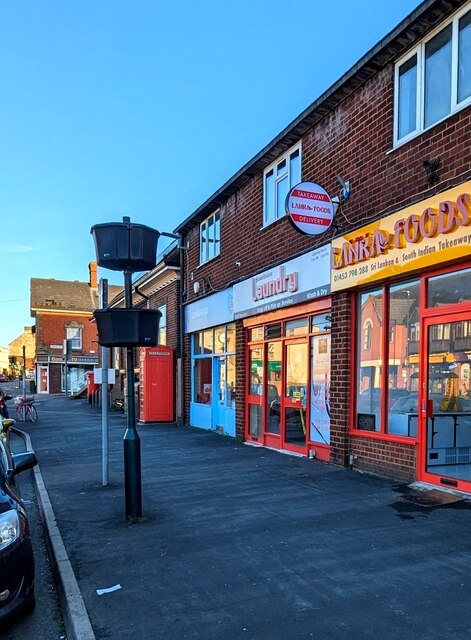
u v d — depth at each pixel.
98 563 4.54
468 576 3.97
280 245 10.20
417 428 6.93
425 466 6.74
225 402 13.23
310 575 4.12
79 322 42.66
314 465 8.48
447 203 6.14
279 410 10.46
